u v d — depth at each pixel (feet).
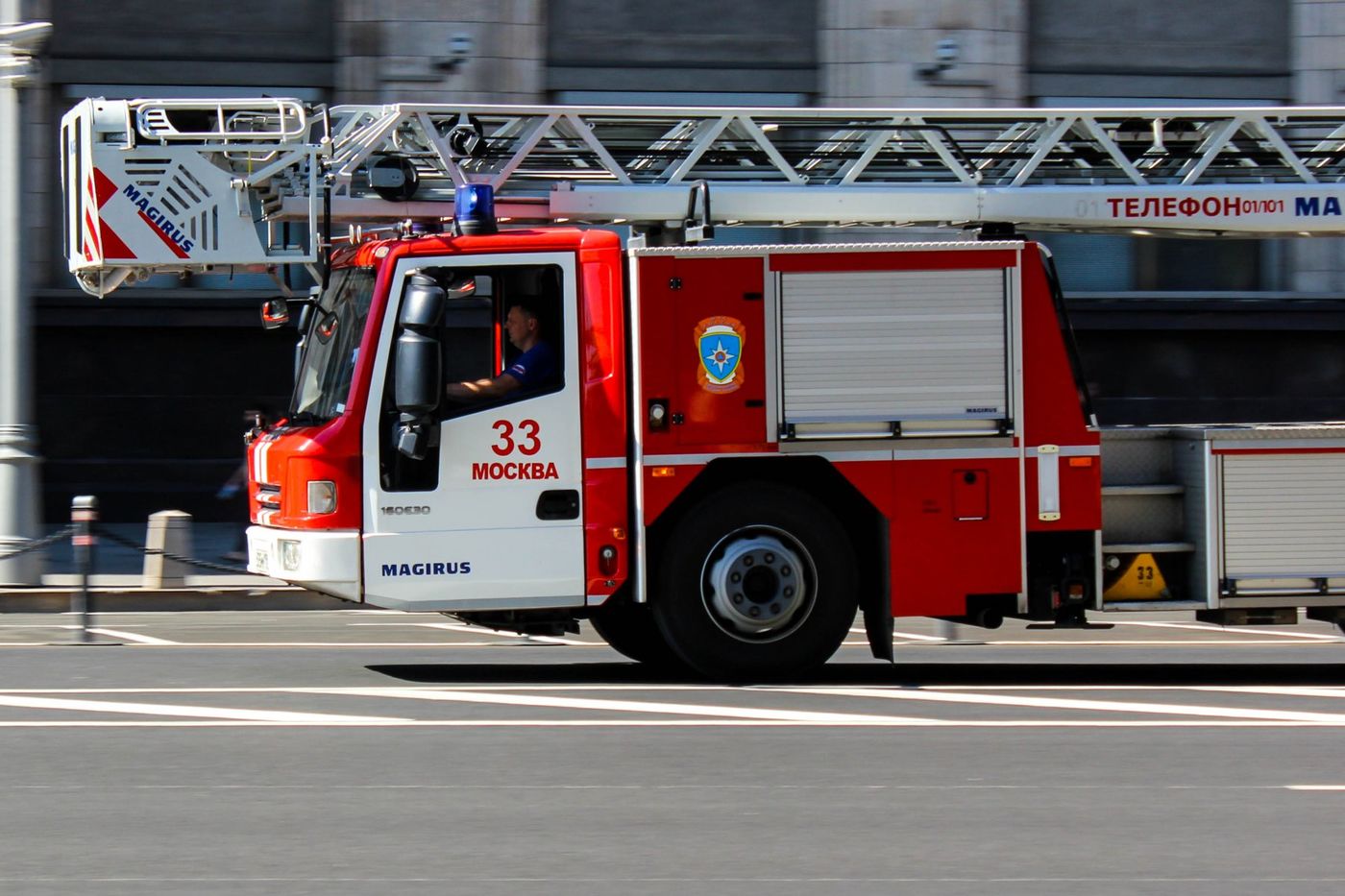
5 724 93.76
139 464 235.20
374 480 103.65
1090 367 246.47
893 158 130.72
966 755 86.53
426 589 103.96
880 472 106.63
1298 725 95.30
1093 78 243.40
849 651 131.44
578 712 97.96
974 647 135.03
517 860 66.54
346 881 63.62
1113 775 82.23
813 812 74.28
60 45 231.50
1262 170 132.57
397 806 75.15
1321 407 248.11
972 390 107.24
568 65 237.45
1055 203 124.06
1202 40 244.63
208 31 233.55
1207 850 68.59
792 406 105.81
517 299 106.73
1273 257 248.93
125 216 112.68
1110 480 111.65
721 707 99.66
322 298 113.70
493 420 104.37
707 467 105.81
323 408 107.24
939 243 106.93
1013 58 240.73
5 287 161.79
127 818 72.79
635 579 105.81
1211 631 147.54
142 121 113.09
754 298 105.60
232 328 236.84
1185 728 94.22
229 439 237.86
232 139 113.91
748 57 239.50
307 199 114.62
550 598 104.94
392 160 116.26
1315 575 109.19
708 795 77.41
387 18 233.35
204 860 66.33
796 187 122.93
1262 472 108.88
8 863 65.82
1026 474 107.55
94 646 128.67
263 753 86.17
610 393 105.40
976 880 64.08
